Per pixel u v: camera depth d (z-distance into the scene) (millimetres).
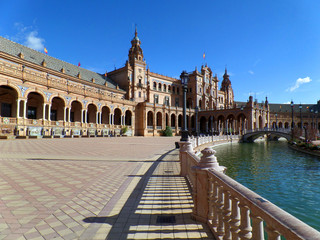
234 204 2979
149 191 6426
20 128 29719
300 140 37125
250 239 2457
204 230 3924
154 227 4055
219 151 30297
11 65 32844
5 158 11867
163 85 72562
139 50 65938
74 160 12008
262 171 16281
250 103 58406
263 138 65000
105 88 52125
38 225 4008
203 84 78812
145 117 56562
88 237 3625
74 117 45625
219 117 70125
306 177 14344
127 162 11773
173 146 23734
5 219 4227
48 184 6852
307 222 7891
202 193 4289
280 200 10102
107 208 4988
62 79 41906
